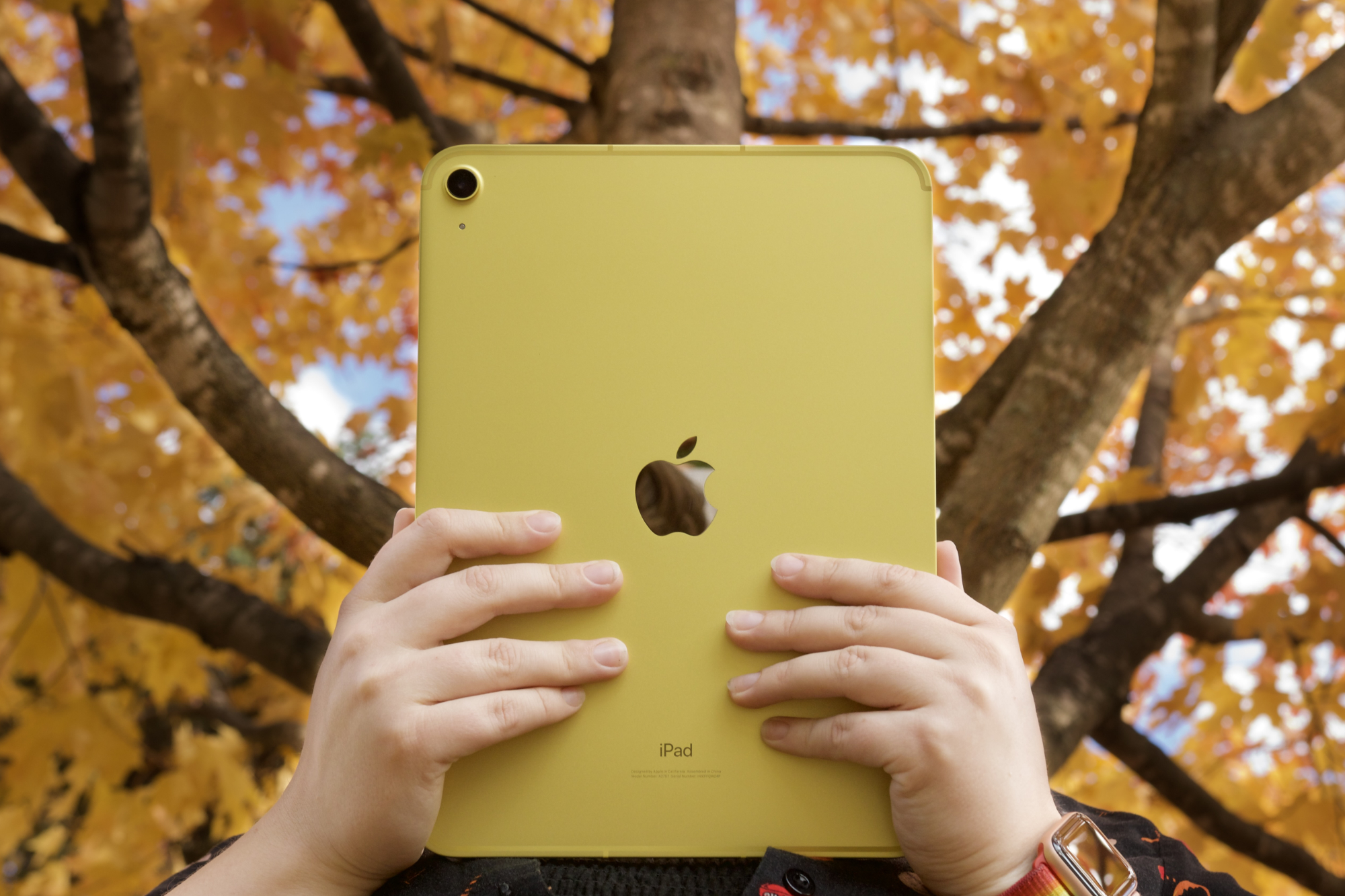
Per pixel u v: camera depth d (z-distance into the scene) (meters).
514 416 1.05
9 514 2.35
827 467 1.05
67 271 1.90
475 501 1.03
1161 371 3.54
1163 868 1.03
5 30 3.15
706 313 1.07
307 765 0.92
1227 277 3.38
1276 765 3.03
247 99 2.38
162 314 1.78
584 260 1.08
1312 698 2.75
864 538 1.03
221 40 2.24
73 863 2.87
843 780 0.98
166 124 2.36
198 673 2.80
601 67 2.21
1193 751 3.08
